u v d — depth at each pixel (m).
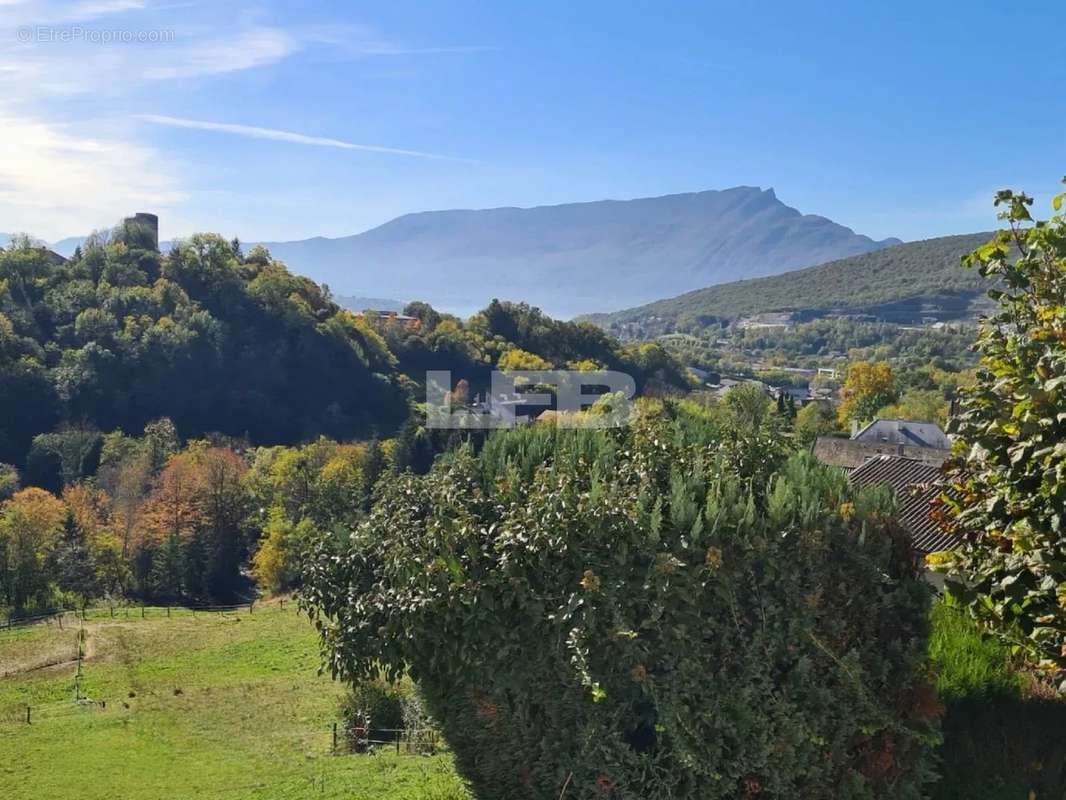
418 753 11.85
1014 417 5.12
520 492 5.32
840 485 5.25
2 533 45.41
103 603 45.78
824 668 4.71
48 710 20.95
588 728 4.66
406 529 5.41
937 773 5.36
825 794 4.67
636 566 4.64
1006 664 6.70
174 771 14.48
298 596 5.74
